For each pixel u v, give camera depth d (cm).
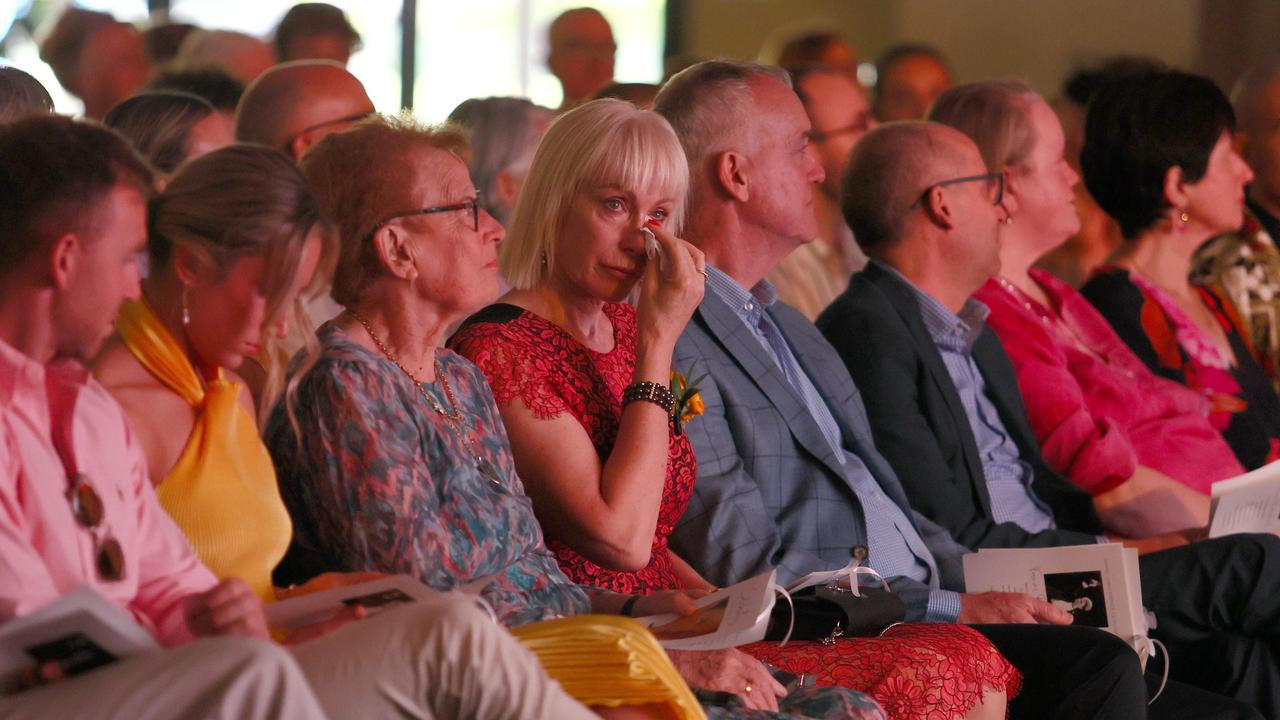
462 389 592
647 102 1045
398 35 1448
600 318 679
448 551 538
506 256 663
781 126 768
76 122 436
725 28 1773
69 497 437
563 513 611
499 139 966
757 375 737
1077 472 950
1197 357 1089
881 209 877
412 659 426
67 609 369
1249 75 1230
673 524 683
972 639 644
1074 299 1071
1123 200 1123
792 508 732
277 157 499
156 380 505
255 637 415
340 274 567
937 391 843
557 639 495
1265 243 1192
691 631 557
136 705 374
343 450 532
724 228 771
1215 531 845
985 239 873
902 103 1441
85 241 425
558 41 1396
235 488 509
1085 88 1378
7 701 379
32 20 1153
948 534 803
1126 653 666
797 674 612
